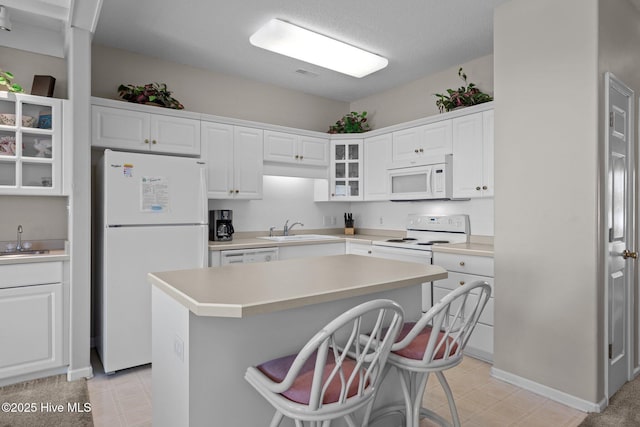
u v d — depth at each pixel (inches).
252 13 107.4
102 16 109.3
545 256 92.0
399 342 62.5
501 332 101.2
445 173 135.0
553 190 90.5
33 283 96.1
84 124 102.7
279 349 62.2
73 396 90.6
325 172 172.7
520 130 97.0
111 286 102.9
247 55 136.3
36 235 112.3
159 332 66.7
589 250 84.5
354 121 176.4
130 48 130.1
